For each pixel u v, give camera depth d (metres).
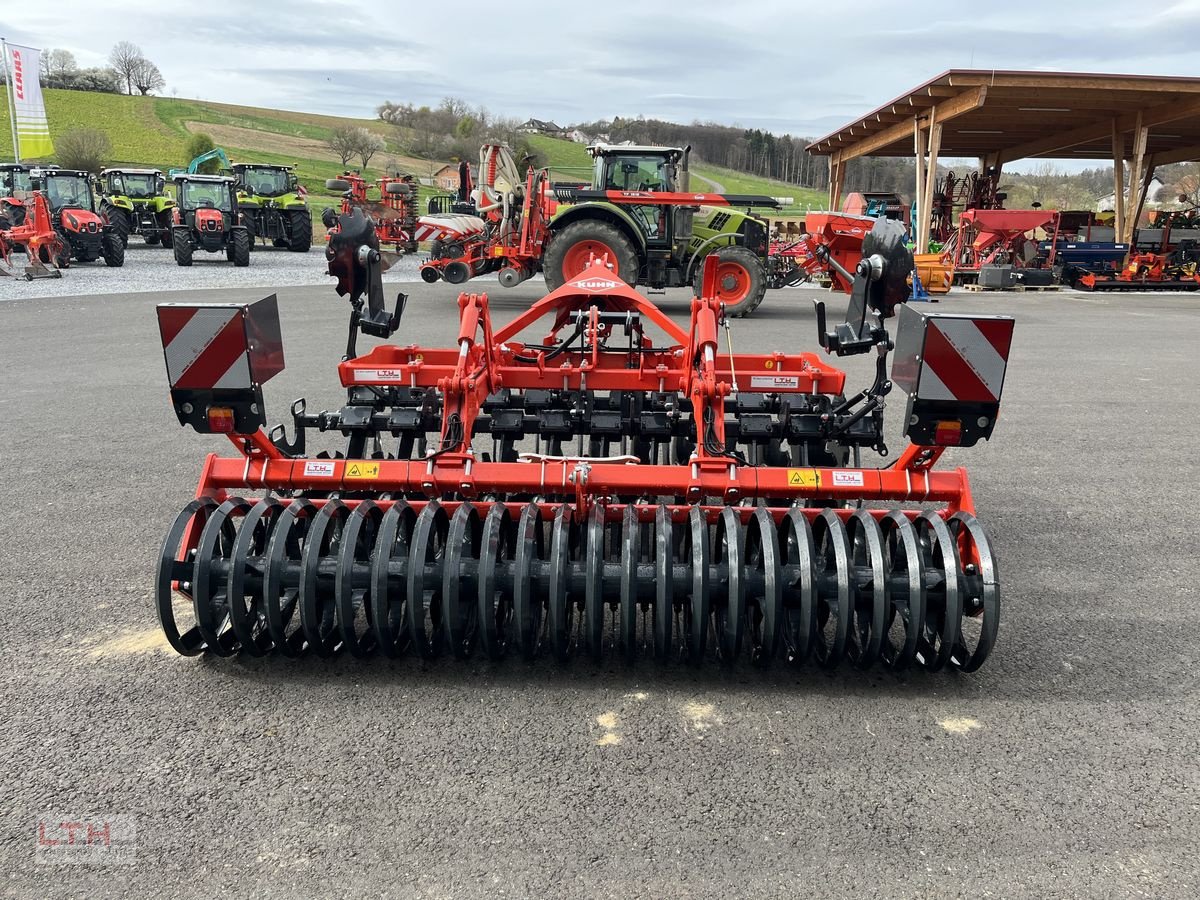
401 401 4.82
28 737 2.78
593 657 3.14
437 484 3.28
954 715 2.98
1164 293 22.25
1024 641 3.53
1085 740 2.85
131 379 8.62
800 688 3.14
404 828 2.39
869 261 3.99
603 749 2.76
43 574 4.02
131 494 5.16
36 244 18.17
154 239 27.34
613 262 13.95
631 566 3.05
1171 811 2.51
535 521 3.25
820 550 3.43
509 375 4.73
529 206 14.73
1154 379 9.50
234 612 3.05
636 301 4.93
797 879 2.23
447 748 2.76
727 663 3.15
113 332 11.60
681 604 3.22
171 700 3.01
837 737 2.84
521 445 6.42
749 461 5.25
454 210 18.19
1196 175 52.78
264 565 3.08
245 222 26.91
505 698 3.05
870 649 3.04
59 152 44.12
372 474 3.32
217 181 23.39
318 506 3.35
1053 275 22.39
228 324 3.08
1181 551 4.52
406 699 3.04
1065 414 7.70
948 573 2.99
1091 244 23.48
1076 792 2.59
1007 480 5.71
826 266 16.11
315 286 18.20
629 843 2.35
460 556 3.06
